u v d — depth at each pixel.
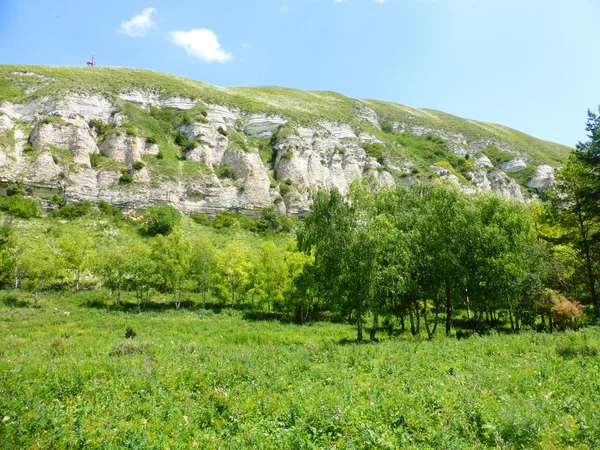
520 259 27.09
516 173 103.44
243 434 7.61
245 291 41.16
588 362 12.20
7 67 77.62
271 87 137.62
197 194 64.56
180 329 28.81
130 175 61.16
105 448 6.63
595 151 27.19
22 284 38.19
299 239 27.33
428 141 116.38
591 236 28.41
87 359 14.63
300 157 78.00
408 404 8.98
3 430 6.55
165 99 84.88
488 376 11.52
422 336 26.84
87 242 41.81
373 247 24.23
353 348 19.22
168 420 8.38
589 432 6.93
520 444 6.90
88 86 76.94
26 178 52.97
